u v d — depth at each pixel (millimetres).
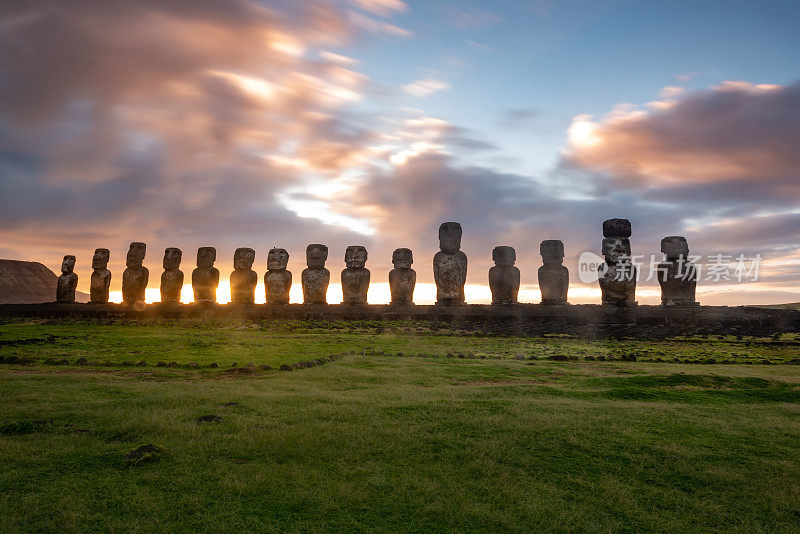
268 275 43156
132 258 46469
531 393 12445
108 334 28781
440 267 39625
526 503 6352
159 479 6723
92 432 8500
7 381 13219
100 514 5820
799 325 31328
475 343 26781
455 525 5820
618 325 32594
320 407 10242
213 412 9844
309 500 6258
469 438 8461
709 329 31453
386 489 6609
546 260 39031
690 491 6875
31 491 6336
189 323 36906
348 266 41656
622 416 9992
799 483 7039
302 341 26062
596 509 6297
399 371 16297
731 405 11492
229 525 5637
